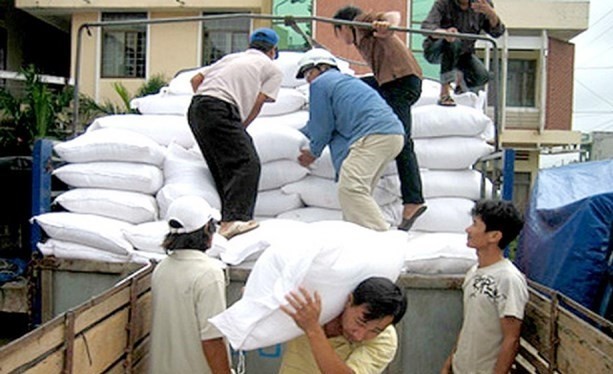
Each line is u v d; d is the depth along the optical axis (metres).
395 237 2.20
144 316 2.70
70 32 13.73
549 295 2.76
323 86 3.35
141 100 4.25
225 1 12.08
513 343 2.58
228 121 3.27
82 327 2.02
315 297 1.93
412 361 2.96
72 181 3.50
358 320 1.90
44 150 3.45
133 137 3.53
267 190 3.60
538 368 2.70
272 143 3.51
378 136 3.19
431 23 4.48
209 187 3.46
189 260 2.43
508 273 2.63
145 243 3.10
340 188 3.21
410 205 3.47
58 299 3.14
